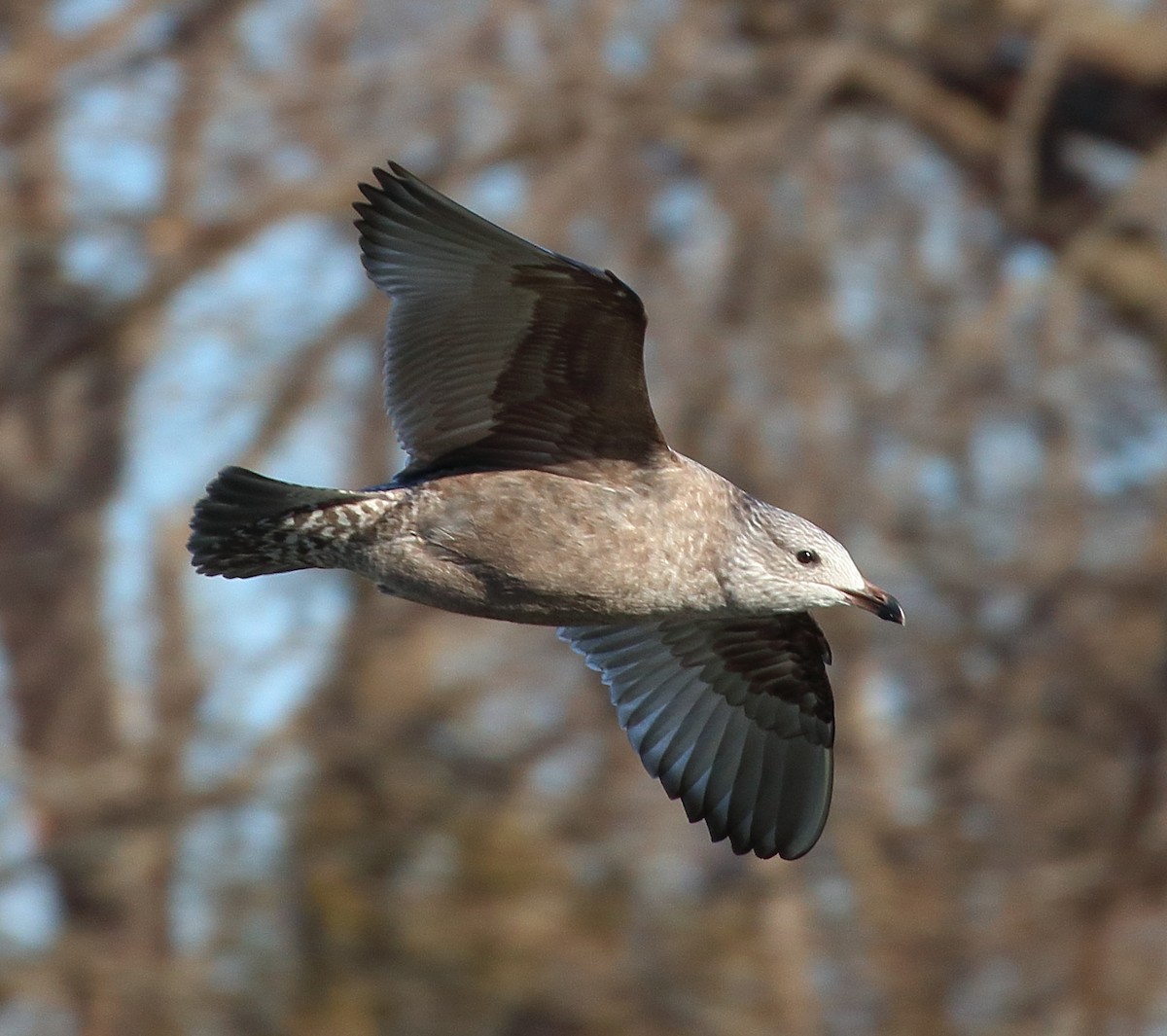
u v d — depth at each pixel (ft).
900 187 53.16
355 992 41.68
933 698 43.01
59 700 50.88
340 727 43.78
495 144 51.96
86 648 51.03
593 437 30.19
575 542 29.94
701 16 52.54
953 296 49.83
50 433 52.65
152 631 46.32
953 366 46.57
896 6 54.54
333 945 42.01
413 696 44.11
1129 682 43.01
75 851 43.34
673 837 41.47
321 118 52.49
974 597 43.80
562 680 43.55
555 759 43.24
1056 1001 40.52
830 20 55.11
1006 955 40.63
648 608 30.81
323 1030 41.29
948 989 40.60
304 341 50.19
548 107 51.21
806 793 35.24
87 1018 42.39
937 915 40.68
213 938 42.32
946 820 41.55
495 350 29.53
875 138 55.11
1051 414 46.26
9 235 51.83
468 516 29.84
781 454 45.47
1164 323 51.60
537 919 41.55
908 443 46.09
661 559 30.32
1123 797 41.91
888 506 44.73
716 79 52.19
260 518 29.55
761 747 35.42
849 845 41.01
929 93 55.67
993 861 41.32
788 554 31.12
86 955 42.29
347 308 49.90
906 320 49.21
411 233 28.53
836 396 46.62
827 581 31.19
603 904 41.63
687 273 48.70
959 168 56.95
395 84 51.57
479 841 42.45
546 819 42.68
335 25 53.01
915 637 43.11
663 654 35.04
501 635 43.93
